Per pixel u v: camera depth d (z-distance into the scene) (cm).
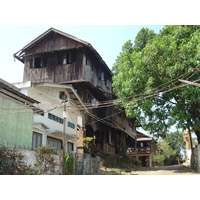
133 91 1670
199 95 1425
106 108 2492
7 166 901
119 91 1845
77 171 1312
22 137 1219
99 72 2523
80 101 1875
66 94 1834
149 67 1545
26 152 1046
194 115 1656
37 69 2283
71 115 2000
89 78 2247
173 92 1580
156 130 1777
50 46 2277
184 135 3647
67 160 1227
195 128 1600
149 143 4294
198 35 1427
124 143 3036
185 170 1919
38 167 1055
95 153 2211
